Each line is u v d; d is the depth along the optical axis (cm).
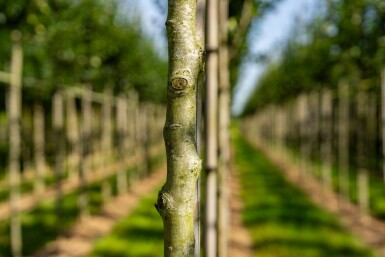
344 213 908
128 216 862
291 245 659
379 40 793
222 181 332
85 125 946
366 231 771
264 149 2895
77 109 1330
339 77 1007
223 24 368
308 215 844
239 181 1477
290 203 978
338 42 864
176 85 102
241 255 660
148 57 1333
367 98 1323
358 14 813
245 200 1088
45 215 861
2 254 643
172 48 104
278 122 2141
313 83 1214
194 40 104
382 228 789
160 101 1864
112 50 947
